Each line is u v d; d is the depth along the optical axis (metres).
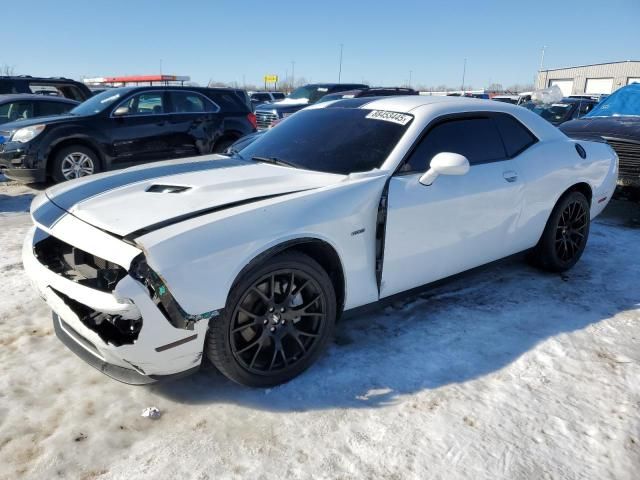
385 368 2.88
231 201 2.58
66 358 2.93
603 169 4.47
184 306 2.24
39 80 11.44
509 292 3.94
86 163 7.80
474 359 2.98
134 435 2.32
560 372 2.86
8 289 3.82
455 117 3.45
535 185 3.80
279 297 2.63
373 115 3.46
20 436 2.30
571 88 51.22
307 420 2.44
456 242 3.37
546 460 2.20
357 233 2.83
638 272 4.43
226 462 2.17
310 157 3.29
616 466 2.18
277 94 26.73
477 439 2.32
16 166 7.35
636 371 2.88
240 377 2.56
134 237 2.27
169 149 8.48
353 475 2.10
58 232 2.55
